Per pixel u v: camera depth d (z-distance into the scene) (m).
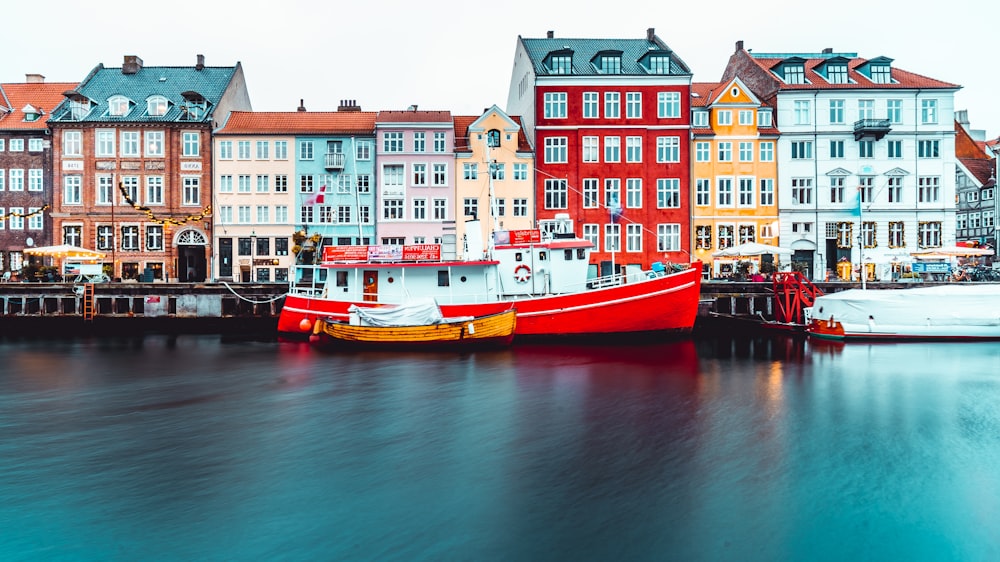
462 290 29.64
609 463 13.62
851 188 50.34
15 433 16.06
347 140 50.22
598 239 49.91
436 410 18.03
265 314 37.38
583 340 28.94
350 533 10.46
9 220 49.81
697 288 28.73
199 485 12.53
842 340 31.05
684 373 23.09
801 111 50.59
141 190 49.81
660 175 50.00
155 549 10.02
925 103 50.62
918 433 15.73
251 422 17.02
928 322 30.72
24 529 10.67
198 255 50.75
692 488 12.23
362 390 20.59
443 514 11.13
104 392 20.73
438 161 50.00
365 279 30.38
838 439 15.23
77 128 49.69
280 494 12.05
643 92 50.03
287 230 49.84
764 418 17.09
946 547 10.06
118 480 12.79
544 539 10.24
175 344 31.59
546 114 49.97
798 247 50.22
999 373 23.28
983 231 65.31
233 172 49.88
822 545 10.10
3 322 37.09
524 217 49.97
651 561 9.59
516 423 16.69
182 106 50.59
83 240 49.59
